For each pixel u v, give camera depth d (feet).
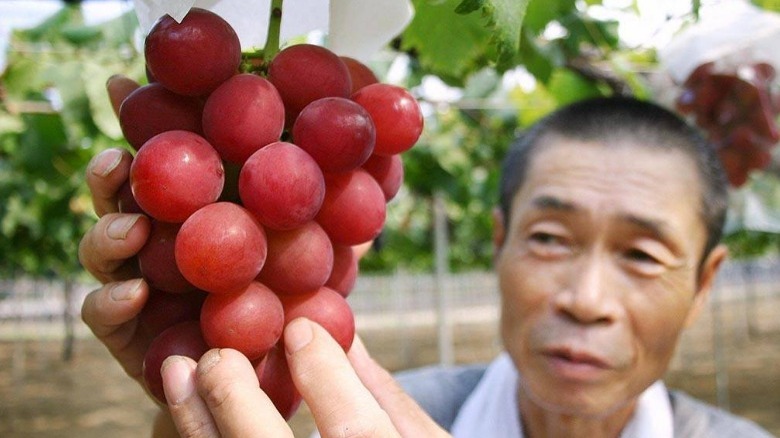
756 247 14.82
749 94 2.81
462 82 2.62
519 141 2.27
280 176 1.16
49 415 12.96
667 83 3.40
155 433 1.51
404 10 1.43
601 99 2.07
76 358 21.52
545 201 1.95
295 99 1.26
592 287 1.90
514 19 1.20
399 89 1.33
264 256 1.18
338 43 1.46
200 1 1.31
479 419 2.46
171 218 1.16
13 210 8.19
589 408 1.96
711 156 2.05
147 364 1.25
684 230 1.94
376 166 1.38
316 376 1.18
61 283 23.41
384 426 1.18
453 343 23.24
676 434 2.31
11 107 3.81
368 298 33.09
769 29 2.82
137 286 1.23
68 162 4.61
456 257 17.37
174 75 1.19
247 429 1.12
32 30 3.65
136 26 3.35
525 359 2.03
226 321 1.17
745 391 13.19
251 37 1.36
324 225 1.30
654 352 1.96
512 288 2.04
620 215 1.89
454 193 7.14
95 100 3.44
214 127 1.20
